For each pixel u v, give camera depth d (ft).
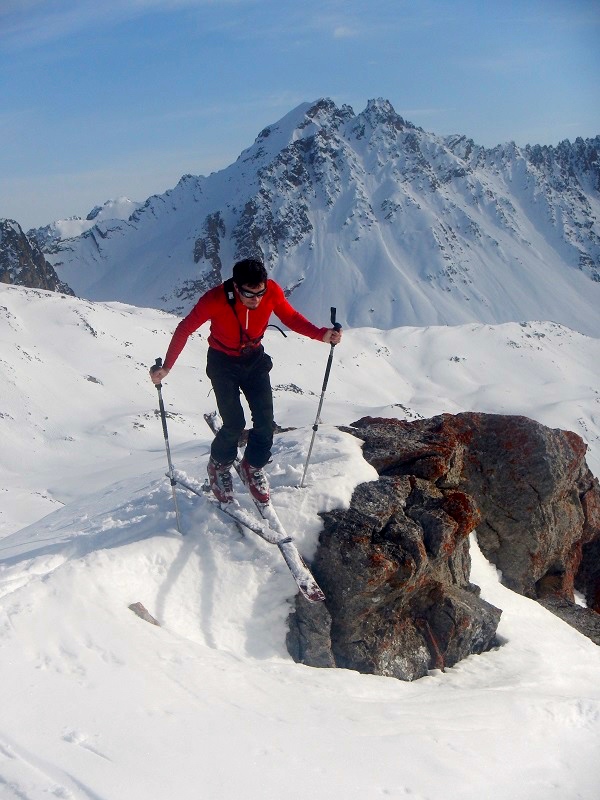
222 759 13.15
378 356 598.75
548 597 31.09
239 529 21.80
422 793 13.84
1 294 451.53
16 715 13.24
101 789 11.72
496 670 23.13
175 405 366.63
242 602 20.61
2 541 27.84
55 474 236.22
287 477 24.06
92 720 13.50
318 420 22.79
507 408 519.60
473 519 24.44
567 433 32.58
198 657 17.17
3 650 15.01
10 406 309.22
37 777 11.80
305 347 551.18
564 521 31.96
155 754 12.89
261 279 18.52
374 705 17.34
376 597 21.58
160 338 463.83
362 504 23.24
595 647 26.58
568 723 18.06
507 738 16.76
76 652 15.70
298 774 13.25
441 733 16.20
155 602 19.48
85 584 18.06
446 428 30.09
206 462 31.04
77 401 341.00
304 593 19.97
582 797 15.53
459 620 23.26
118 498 28.40
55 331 422.00
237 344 19.79
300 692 17.25
